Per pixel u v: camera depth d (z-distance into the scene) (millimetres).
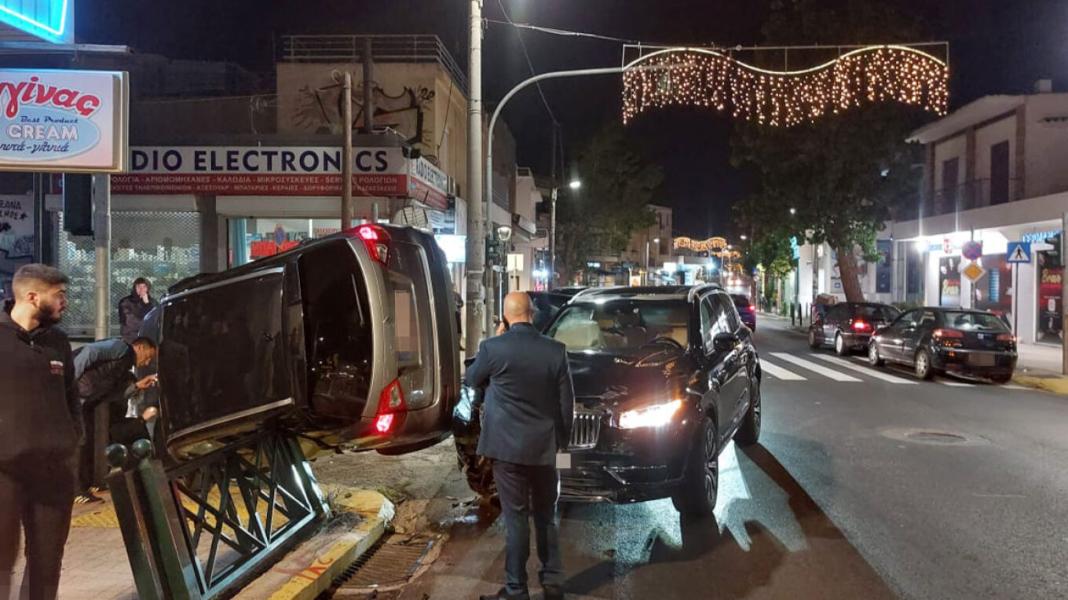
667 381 6902
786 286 58750
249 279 5652
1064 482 8258
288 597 5035
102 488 6930
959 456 9477
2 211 23234
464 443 7246
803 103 25297
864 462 9164
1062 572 5723
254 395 5570
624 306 8633
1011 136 27172
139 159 20484
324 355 5691
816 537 6535
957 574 5691
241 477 5648
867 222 31172
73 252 21500
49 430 3910
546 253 55062
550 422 5086
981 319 17094
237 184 20547
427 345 5742
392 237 5652
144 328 6949
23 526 3955
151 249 21375
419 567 6066
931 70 20844
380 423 5336
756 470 8789
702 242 91938
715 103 18406
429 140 26391
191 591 4504
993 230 27266
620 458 6496
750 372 9852
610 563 6008
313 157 20500
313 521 6441
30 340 3912
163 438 6008
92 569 5406
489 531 6879
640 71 17969
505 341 5125
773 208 32906
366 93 22828
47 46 8734
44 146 8156
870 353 20391
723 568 5871
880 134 29922
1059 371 18078
